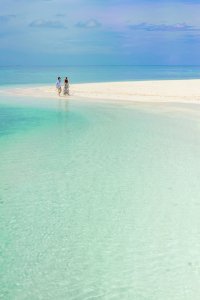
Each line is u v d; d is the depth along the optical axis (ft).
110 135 62.44
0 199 35.45
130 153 50.88
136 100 108.78
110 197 35.76
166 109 90.07
